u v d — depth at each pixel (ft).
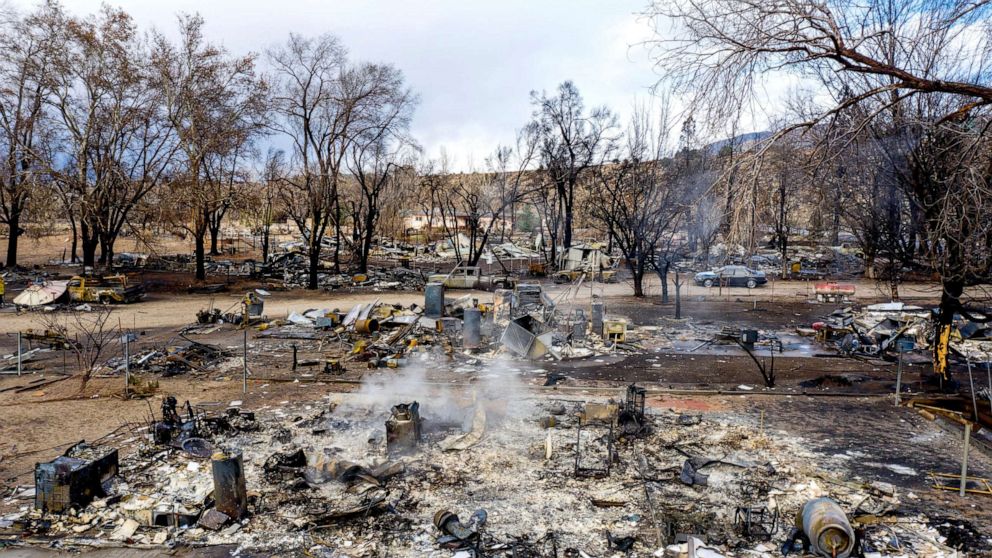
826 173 28.78
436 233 252.01
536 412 37.17
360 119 119.96
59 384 44.60
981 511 24.44
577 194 226.99
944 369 43.83
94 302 88.79
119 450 30.68
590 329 64.75
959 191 27.48
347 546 21.65
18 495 25.68
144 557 20.97
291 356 55.31
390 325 67.46
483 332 63.57
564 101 147.13
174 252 196.03
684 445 31.73
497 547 21.48
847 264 147.43
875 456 30.63
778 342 61.98
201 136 109.70
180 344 60.64
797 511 24.21
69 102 106.01
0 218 137.18
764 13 24.07
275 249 187.73
